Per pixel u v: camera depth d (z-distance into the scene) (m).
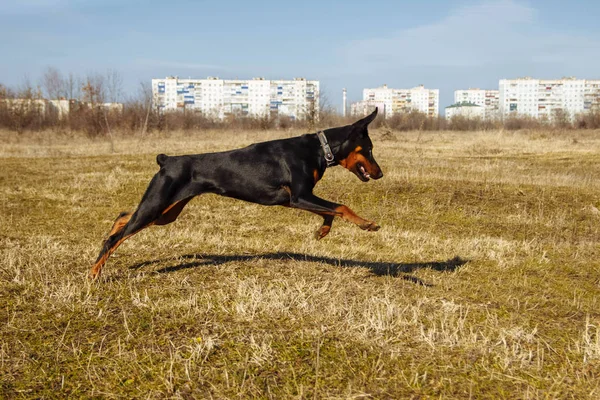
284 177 5.94
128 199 12.40
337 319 4.93
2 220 9.91
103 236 8.72
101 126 32.94
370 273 6.70
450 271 7.11
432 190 12.29
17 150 23.72
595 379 3.94
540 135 33.97
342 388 3.76
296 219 10.58
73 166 17.16
